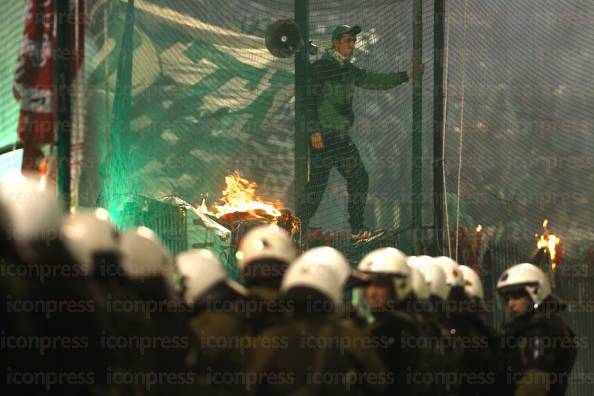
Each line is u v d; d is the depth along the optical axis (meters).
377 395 21.25
